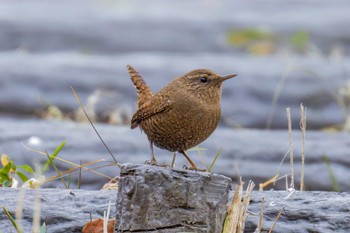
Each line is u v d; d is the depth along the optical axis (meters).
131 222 7.04
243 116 15.45
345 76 15.84
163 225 7.09
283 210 7.79
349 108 15.58
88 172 11.00
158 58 18.11
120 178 7.11
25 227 7.49
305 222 7.71
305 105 15.73
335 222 7.66
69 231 7.53
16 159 11.50
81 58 17.86
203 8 27.39
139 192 7.00
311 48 20.05
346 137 12.82
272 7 26.45
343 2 26.67
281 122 15.50
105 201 7.96
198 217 7.17
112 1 29.39
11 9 23.72
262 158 11.85
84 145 11.90
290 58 17.98
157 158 11.83
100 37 20.73
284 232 7.55
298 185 11.16
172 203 7.09
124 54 20.61
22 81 15.91
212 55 20.27
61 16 21.34
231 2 27.80
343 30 21.44
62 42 20.47
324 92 15.80
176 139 8.52
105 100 15.55
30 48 20.28
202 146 12.14
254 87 15.86
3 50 20.16
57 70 16.14
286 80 16.02
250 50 20.88
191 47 21.12
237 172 11.27
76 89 15.95
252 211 7.83
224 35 21.39
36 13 22.06
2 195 8.02
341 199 8.02
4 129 12.61
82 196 8.04
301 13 24.61
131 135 12.55
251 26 21.70
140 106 9.13
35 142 11.89
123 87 15.94
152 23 21.36
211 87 8.54
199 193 7.16
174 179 7.08
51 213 7.64
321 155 11.76
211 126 8.57
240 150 11.96
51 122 13.59
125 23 21.17
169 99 8.38
